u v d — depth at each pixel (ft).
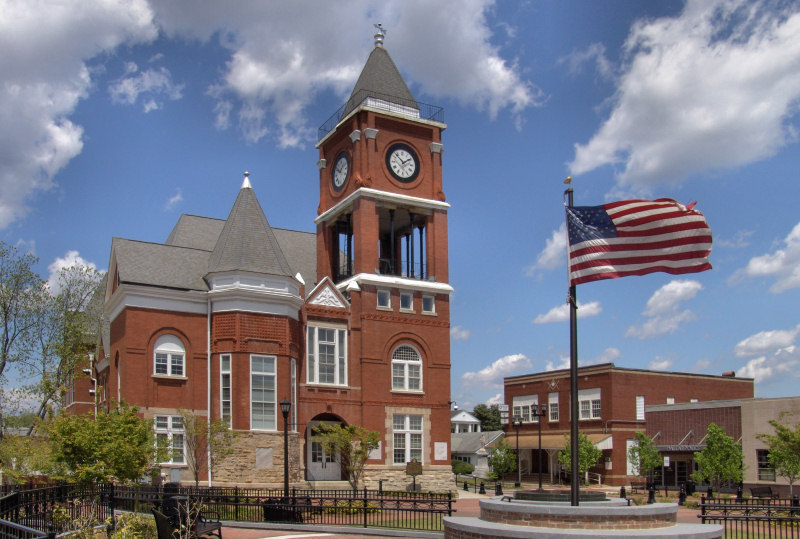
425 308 178.91
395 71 189.57
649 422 218.38
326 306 164.96
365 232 172.65
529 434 253.24
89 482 82.79
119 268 146.61
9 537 45.73
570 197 71.15
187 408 145.07
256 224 155.94
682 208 68.85
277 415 147.64
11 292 155.53
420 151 183.93
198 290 152.05
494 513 64.34
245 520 100.53
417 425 172.04
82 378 187.42
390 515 110.42
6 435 136.05
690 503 137.39
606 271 67.92
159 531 60.64
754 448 185.57
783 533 97.04
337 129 186.50
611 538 55.52
